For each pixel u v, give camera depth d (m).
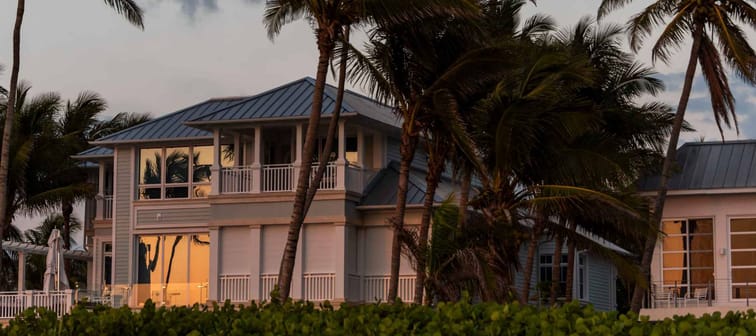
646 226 28.36
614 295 50.09
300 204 25.92
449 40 27.44
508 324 11.53
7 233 46.97
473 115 28.42
